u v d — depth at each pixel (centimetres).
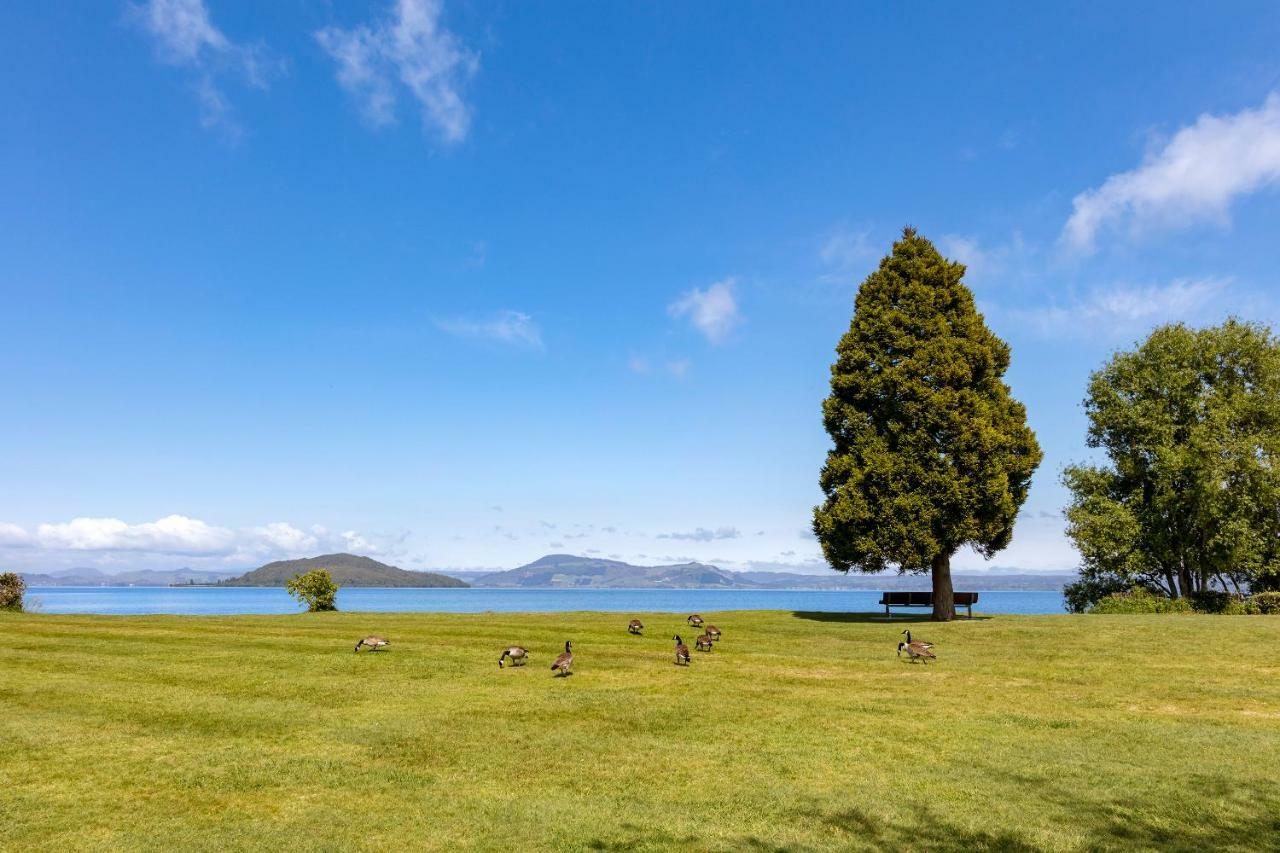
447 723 1408
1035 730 1359
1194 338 4003
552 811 984
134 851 847
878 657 2184
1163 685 1728
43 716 1414
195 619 3120
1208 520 3709
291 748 1245
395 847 870
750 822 950
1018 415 3438
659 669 1981
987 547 3372
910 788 1070
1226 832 900
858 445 3375
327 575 4003
